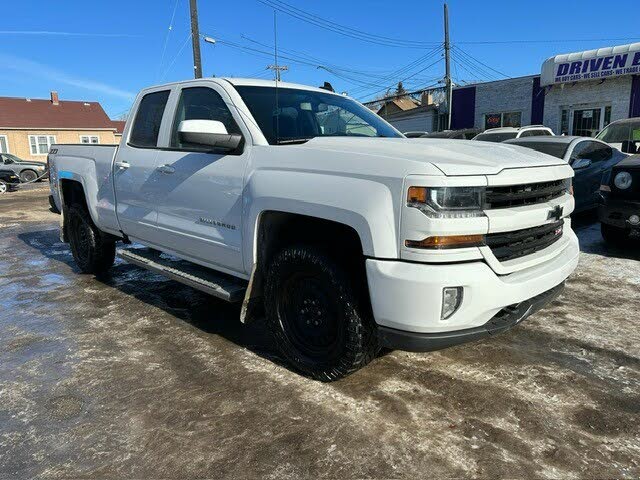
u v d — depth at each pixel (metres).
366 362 3.03
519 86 21.02
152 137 4.46
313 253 2.98
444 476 2.33
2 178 20.17
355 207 2.69
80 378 3.36
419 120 26.83
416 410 2.87
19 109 41.41
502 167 2.72
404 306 2.56
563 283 3.25
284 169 3.11
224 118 3.71
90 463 2.49
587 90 18.75
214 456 2.52
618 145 10.04
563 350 3.61
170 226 4.12
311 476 2.36
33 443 2.66
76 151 5.61
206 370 3.43
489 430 2.67
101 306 4.80
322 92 4.31
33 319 4.50
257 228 3.29
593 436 2.61
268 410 2.90
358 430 2.69
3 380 3.36
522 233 2.86
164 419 2.85
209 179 3.64
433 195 2.49
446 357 3.52
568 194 3.38
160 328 4.21
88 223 5.54
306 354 3.23
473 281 2.55
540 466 2.39
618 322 4.09
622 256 6.10
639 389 3.06
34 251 7.50
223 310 4.63
